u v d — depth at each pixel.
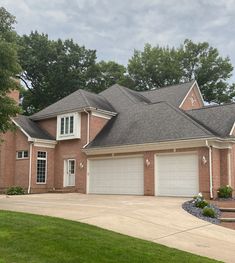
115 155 25.27
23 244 8.10
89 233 9.58
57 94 49.91
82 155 27.25
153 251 8.55
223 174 21.77
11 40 16.92
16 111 17.06
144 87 51.00
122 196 22.52
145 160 23.55
